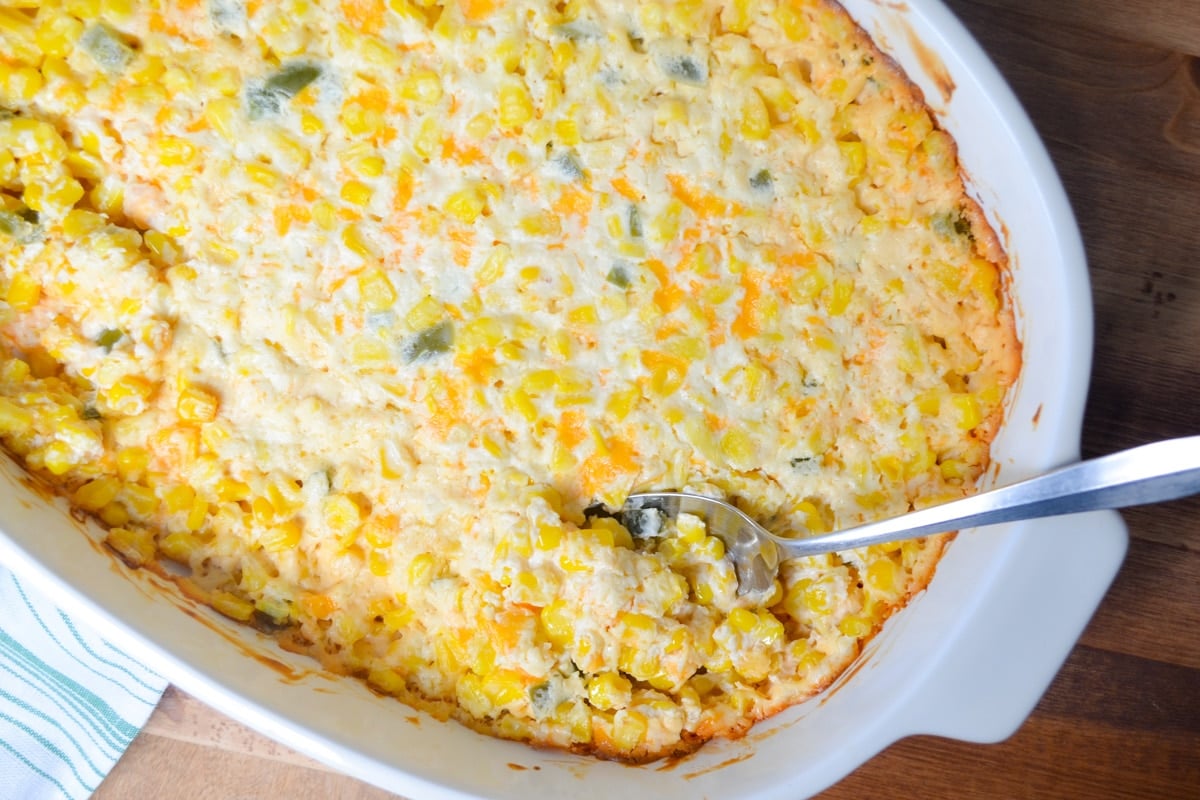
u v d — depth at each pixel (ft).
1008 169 1.51
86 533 1.55
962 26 1.50
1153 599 1.69
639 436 1.57
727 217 1.58
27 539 1.48
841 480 1.59
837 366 1.58
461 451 1.57
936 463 1.60
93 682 1.69
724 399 1.58
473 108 1.57
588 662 1.54
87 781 1.70
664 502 1.58
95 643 1.69
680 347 1.57
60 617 1.69
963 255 1.58
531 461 1.57
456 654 1.57
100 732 1.69
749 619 1.57
